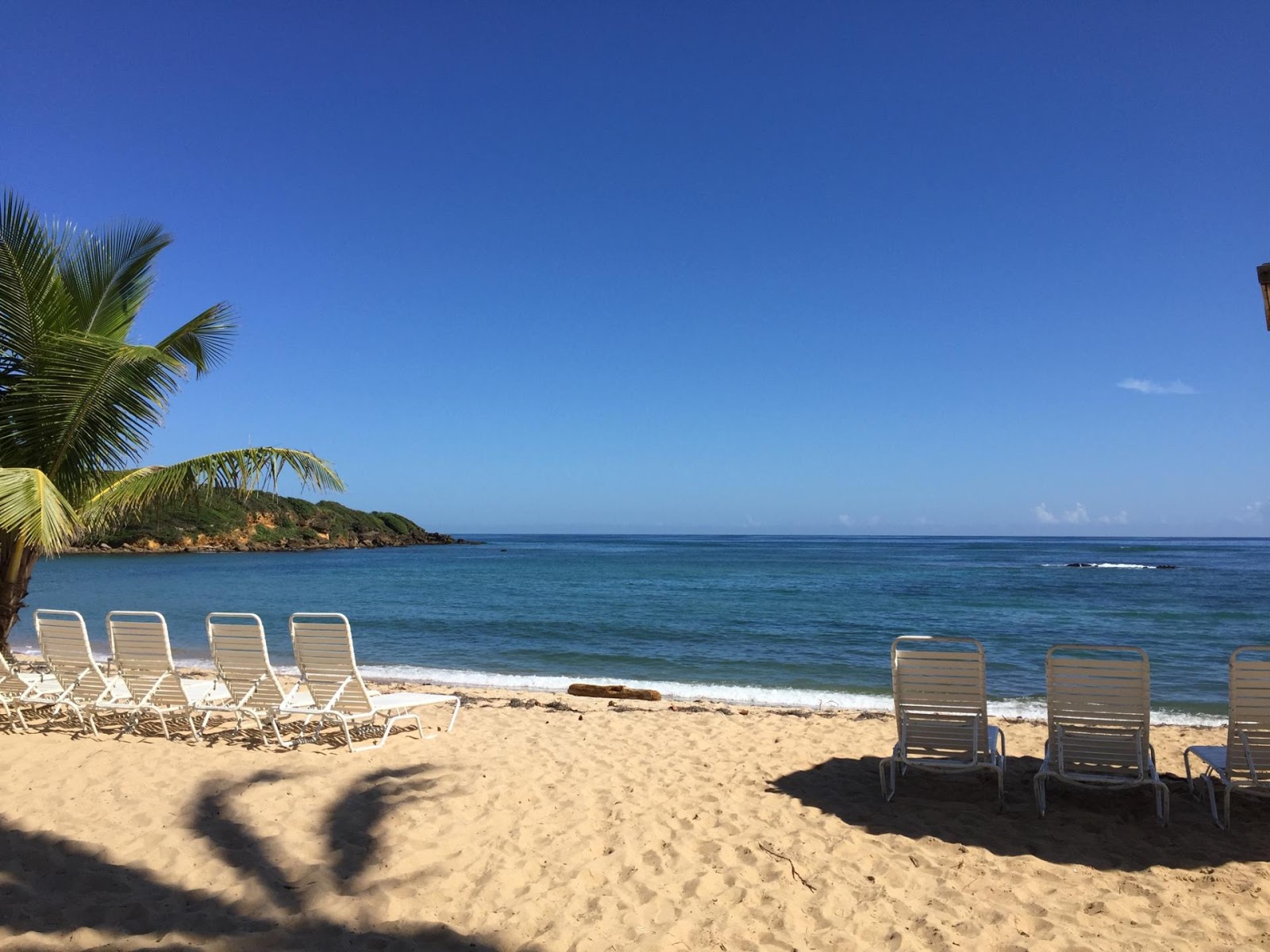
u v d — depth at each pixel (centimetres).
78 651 707
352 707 658
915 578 4612
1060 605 2880
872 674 1502
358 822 477
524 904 381
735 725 789
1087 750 503
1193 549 11731
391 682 1295
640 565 6200
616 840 459
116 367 775
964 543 16538
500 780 565
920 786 569
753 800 532
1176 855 439
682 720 818
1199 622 2380
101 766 588
